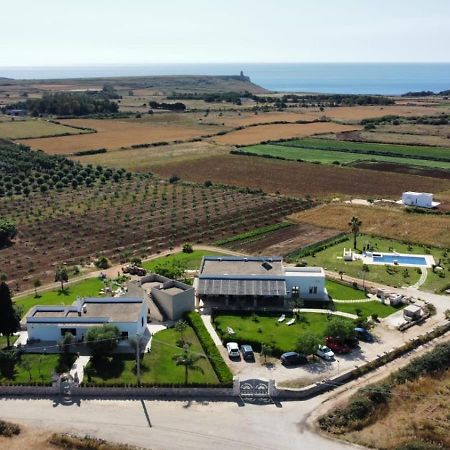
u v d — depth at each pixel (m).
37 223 153.00
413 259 124.56
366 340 87.12
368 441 64.62
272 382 72.94
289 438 65.12
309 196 183.00
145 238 140.25
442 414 69.62
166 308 94.56
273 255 126.50
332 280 111.19
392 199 178.75
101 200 178.50
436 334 89.62
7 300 82.00
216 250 130.38
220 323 92.69
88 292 104.75
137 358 75.56
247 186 199.75
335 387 75.31
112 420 68.19
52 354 82.56
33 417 68.69
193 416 69.12
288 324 92.31
